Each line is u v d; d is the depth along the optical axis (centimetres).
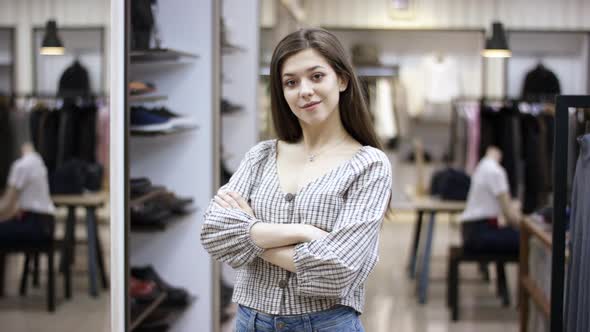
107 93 378
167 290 346
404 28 796
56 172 366
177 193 358
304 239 172
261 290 179
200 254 358
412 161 815
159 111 328
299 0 727
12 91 369
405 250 694
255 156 192
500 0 777
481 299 545
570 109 227
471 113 746
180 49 353
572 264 231
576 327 231
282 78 183
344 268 168
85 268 357
